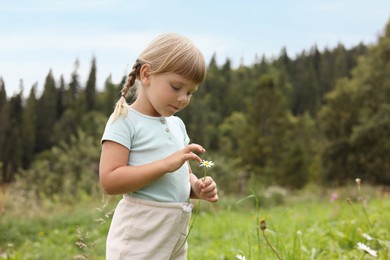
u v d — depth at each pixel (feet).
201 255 15.44
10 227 24.14
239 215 27.07
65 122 185.88
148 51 6.77
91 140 51.93
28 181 44.11
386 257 9.45
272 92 153.48
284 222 16.85
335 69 297.12
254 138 147.33
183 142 7.48
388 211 19.22
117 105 6.93
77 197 38.14
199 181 7.26
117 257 6.74
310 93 270.46
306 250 11.41
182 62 6.48
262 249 10.68
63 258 18.02
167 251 6.80
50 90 203.51
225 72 291.79
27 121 173.37
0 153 155.12
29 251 19.71
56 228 25.50
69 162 47.65
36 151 179.01
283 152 146.10
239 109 245.86
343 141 104.53
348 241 13.00
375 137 97.71
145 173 6.46
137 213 6.71
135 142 6.81
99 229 24.79
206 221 24.90
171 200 6.81
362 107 104.42
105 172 6.63
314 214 21.13
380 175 96.99
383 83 102.22
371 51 107.65
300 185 134.10
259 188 39.81
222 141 177.27
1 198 29.81
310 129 171.63
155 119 7.00
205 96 249.75
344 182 100.01
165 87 6.57
